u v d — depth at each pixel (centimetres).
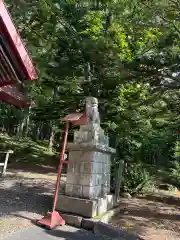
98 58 771
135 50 951
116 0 979
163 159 1666
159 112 806
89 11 981
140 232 625
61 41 859
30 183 1023
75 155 688
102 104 898
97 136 689
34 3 821
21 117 2008
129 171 1077
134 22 866
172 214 816
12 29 336
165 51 745
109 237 566
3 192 844
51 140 1878
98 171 705
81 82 875
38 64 828
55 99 964
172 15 739
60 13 905
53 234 549
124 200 954
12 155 1591
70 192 679
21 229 552
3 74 385
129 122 880
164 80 780
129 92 851
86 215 631
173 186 1277
